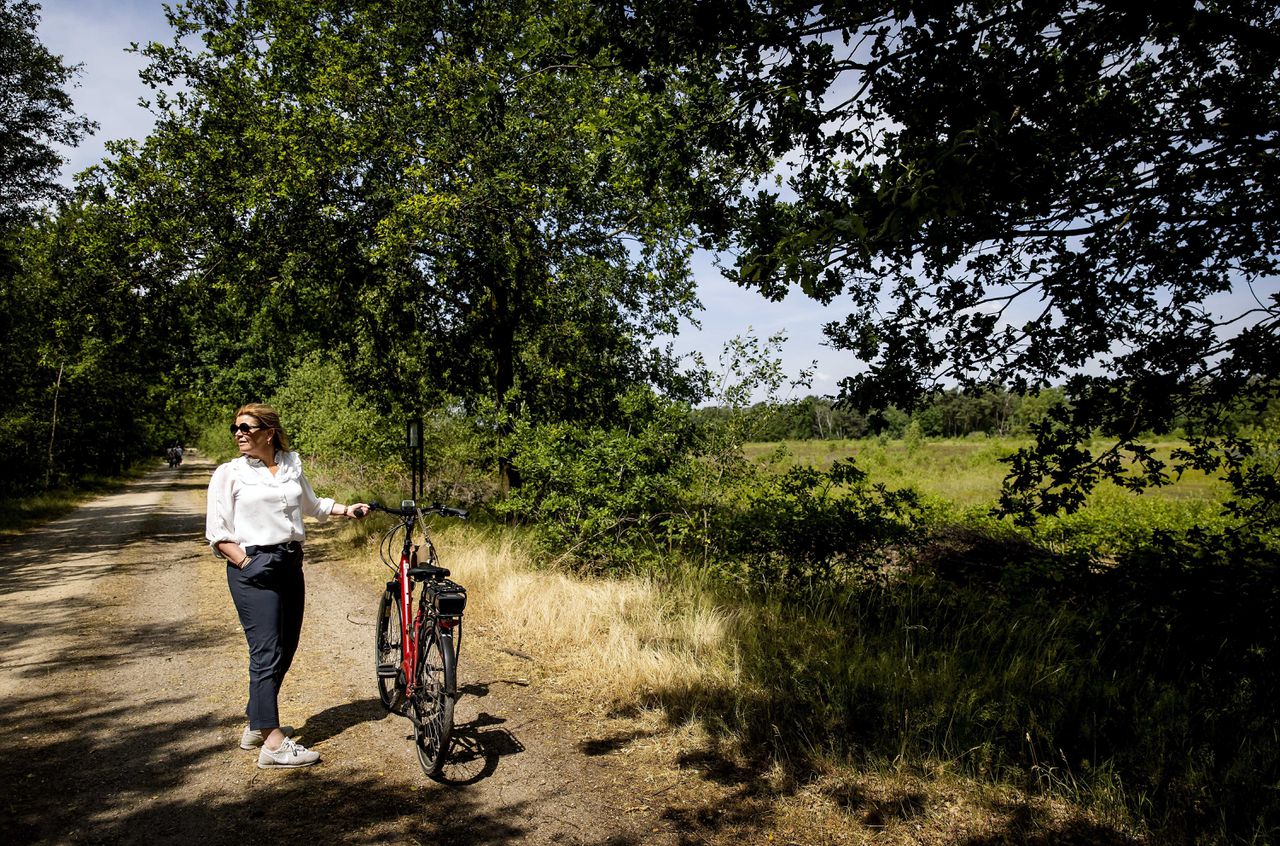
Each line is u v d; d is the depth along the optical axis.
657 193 6.29
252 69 11.55
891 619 6.02
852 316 5.25
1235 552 4.61
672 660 4.92
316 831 3.13
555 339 12.13
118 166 11.86
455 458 14.40
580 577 8.01
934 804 3.31
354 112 11.21
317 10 11.72
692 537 7.99
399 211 10.45
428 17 11.08
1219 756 3.53
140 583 9.08
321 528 13.73
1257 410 4.43
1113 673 4.46
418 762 3.81
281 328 14.71
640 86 5.11
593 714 4.43
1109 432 4.59
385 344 12.88
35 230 17.39
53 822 3.19
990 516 4.96
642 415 8.91
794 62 4.29
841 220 3.19
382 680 4.45
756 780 3.57
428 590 3.79
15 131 17.56
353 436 16.20
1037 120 3.95
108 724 4.34
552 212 11.14
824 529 6.85
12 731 4.23
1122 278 4.77
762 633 5.43
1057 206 4.38
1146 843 2.99
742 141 4.93
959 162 3.13
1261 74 4.31
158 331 13.48
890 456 34.12
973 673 4.60
